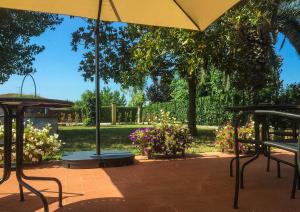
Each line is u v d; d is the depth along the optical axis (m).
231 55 9.29
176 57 9.85
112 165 5.07
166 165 5.20
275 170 4.64
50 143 5.65
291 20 11.93
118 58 11.30
